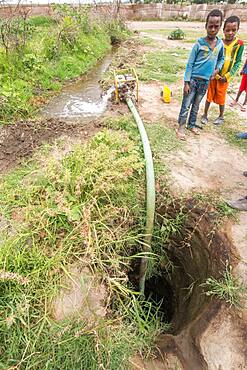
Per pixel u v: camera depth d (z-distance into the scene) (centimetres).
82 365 202
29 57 714
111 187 285
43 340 201
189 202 346
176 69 823
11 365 193
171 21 2025
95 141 370
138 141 430
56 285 226
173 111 556
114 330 230
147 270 359
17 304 204
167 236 354
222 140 459
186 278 358
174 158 410
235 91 656
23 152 409
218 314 258
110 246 268
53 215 257
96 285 241
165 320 376
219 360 236
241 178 379
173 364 258
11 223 271
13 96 555
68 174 285
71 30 945
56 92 692
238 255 287
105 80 741
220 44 395
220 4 2020
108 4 1464
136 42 1214
